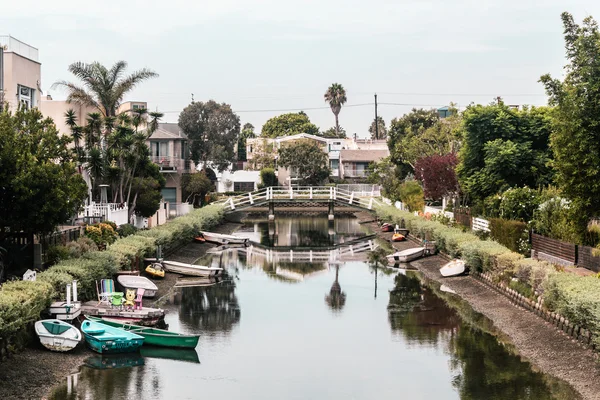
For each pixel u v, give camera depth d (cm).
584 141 3123
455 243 4634
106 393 2256
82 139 5512
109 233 4319
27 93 4600
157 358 2666
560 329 2830
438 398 2261
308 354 2761
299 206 10019
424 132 8725
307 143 10969
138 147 5372
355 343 2912
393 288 4153
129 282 3659
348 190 10244
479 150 5234
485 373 2478
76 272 3052
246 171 11294
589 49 3188
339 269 4931
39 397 2192
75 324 2922
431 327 3155
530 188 4800
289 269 4934
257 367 2589
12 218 3089
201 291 4056
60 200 3152
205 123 11106
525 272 3325
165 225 5559
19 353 2464
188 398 2248
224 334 3056
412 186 7738
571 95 3183
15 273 3219
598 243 3438
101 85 5675
